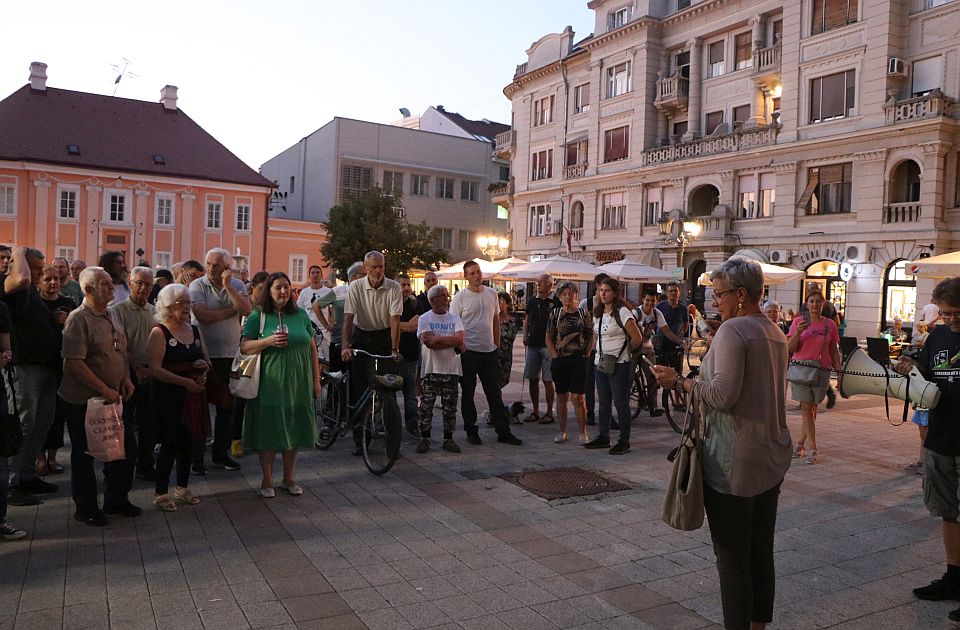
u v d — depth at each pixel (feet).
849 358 15.90
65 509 18.13
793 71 81.97
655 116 102.68
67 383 16.67
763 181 85.71
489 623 12.60
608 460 25.09
